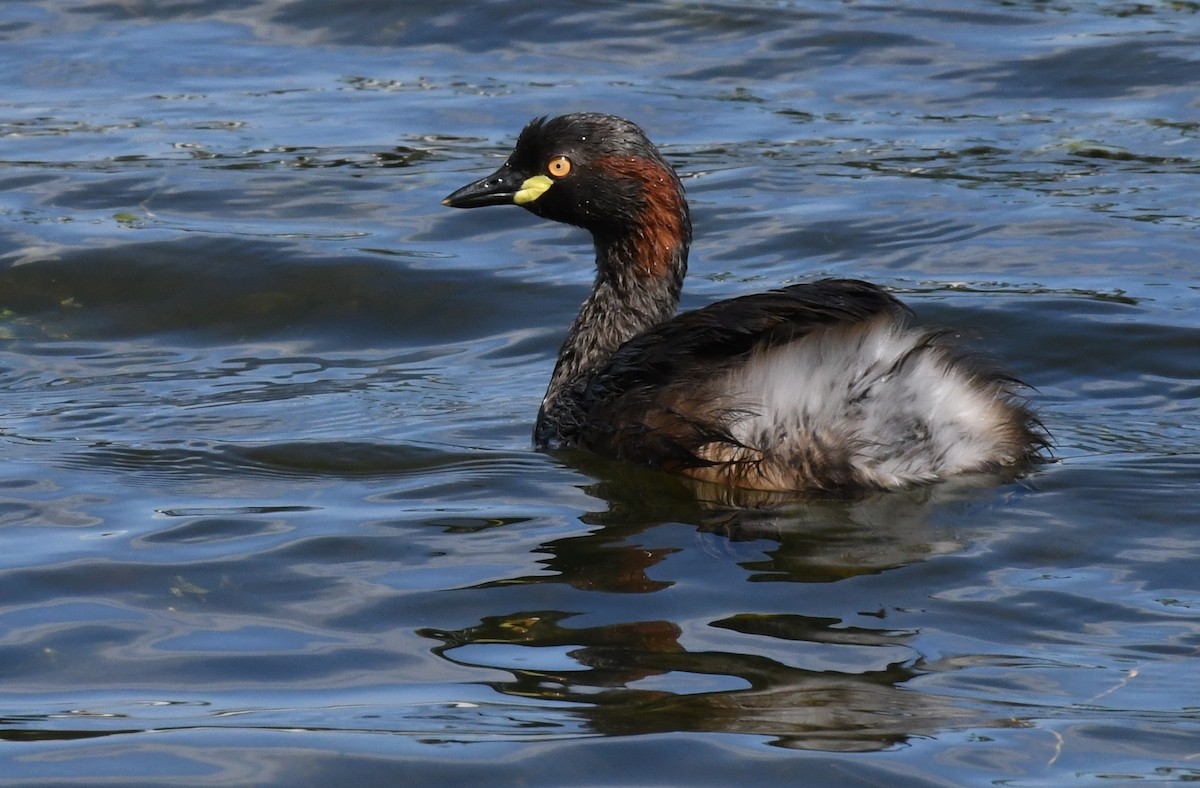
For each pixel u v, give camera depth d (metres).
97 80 21.34
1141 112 19.69
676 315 12.30
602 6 23.19
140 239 16.48
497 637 8.32
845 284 10.86
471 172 18.25
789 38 22.30
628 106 20.09
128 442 11.86
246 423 12.39
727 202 17.39
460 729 7.30
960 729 7.24
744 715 7.38
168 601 8.88
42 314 15.23
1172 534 9.58
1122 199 17.17
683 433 10.77
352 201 17.62
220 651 8.24
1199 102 19.86
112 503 10.48
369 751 7.12
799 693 7.59
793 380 10.44
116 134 19.50
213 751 7.16
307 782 6.89
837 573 9.05
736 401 10.56
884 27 22.53
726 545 9.54
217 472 11.16
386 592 8.93
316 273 15.85
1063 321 13.88
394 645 8.27
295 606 8.79
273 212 17.38
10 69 21.66
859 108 20.08
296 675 7.96
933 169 18.16
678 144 19.00
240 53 22.20
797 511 10.13
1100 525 9.72
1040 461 10.91
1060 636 8.23
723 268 15.88
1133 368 13.06
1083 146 18.67
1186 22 22.45
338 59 22.03
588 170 12.55
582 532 9.82
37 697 7.76
